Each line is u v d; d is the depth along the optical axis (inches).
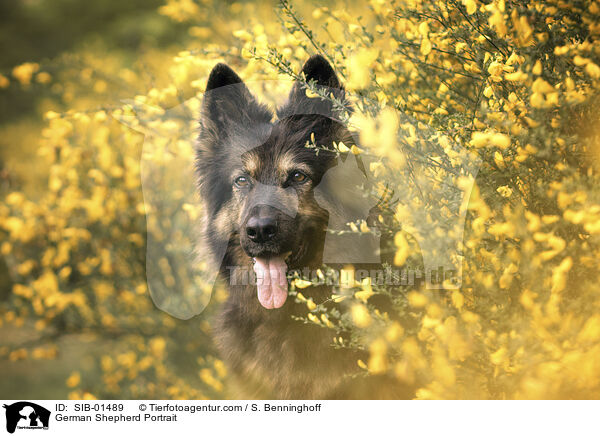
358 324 109.9
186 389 201.2
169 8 244.1
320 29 180.4
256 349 150.0
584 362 97.0
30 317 218.5
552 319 98.1
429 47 119.4
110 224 202.2
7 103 431.5
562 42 119.3
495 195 117.2
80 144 198.5
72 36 490.0
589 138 116.1
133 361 207.9
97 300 215.8
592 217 94.9
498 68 111.2
